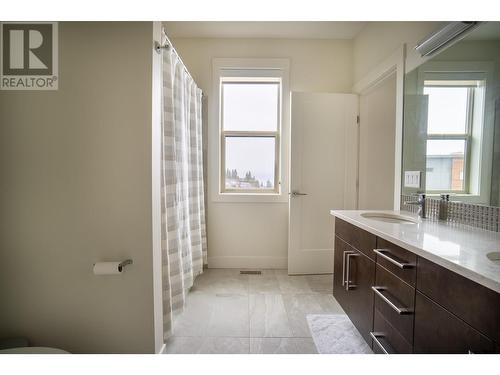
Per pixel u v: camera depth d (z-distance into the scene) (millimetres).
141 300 1438
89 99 1385
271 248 3090
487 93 1331
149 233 1422
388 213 1904
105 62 1379
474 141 1410
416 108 1867
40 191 1400
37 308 1438
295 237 2877
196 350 1646
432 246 1071
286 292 2467
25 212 1405
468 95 1438
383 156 2635
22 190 1400
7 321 1438
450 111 1558
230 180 3125
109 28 1374
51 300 1436
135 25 1376
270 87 3104
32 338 1445
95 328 1448
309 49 2996
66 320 1444
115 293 1439
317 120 2867
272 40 2984
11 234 1410
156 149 1463
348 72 3008
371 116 2779
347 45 2998
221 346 1688
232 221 3072
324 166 2896
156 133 1460
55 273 1427
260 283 2668
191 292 2457
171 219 1816
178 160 2031
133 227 1420
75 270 1429
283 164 3035
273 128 3115
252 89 3100
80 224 1415
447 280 928
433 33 1598
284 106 3010
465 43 1438
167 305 1680
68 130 1390
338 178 2916
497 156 1285
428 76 1738
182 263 2066
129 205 1414
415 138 1885
